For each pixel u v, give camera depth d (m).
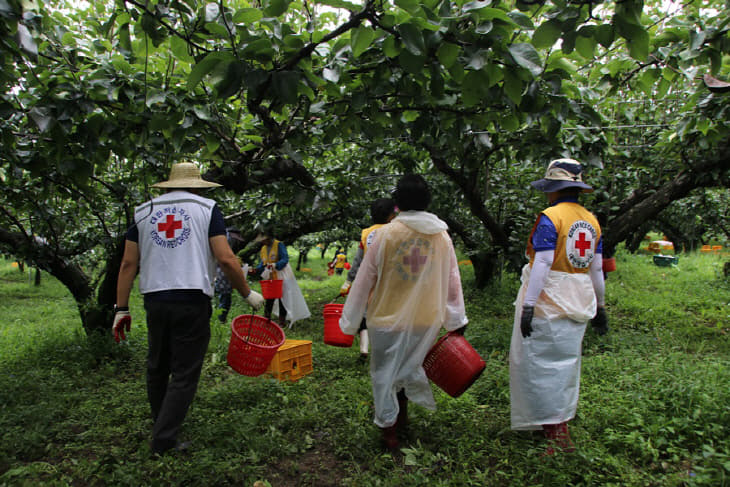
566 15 2.18
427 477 2.76
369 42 2.29
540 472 2.74
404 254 3.03
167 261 3.06
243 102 4.14
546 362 3.07
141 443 3.23
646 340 5.85
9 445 3.14
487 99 2.73
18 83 2.95
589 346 5.66
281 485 2.83
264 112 3.32
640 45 2.20
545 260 3.02
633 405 3.57
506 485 2.73
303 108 3.49
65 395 4.11
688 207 13.21
